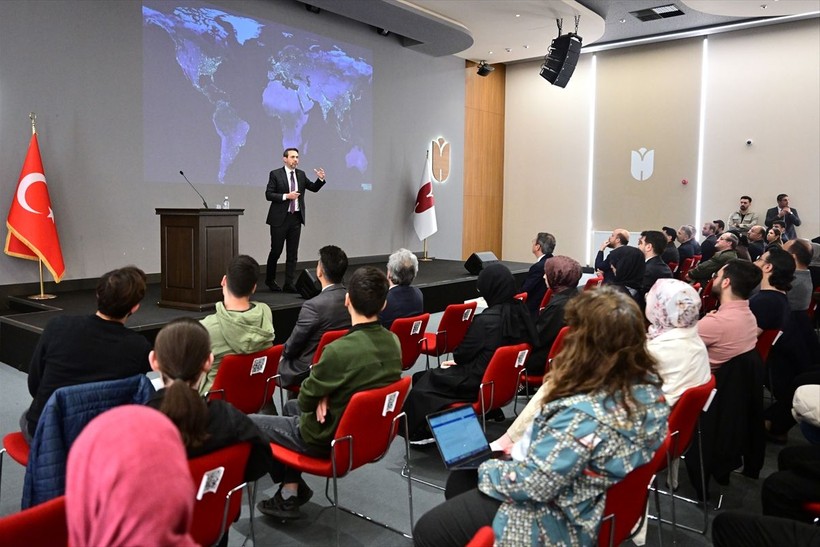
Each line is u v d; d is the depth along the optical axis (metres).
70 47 6.36
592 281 5.56
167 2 7.17
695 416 2.45
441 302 7.93
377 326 2.50
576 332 1.58
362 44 9.66
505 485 1.53
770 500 2.19
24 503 1.94
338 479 3.18
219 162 7.81
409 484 2.64
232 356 2.78
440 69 11.22
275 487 3.05
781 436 3.74
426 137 11.02
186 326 1.72
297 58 8.69
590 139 12.03
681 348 2.50
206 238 5.24
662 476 3.28
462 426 1.97
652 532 2.71
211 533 1.77
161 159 7.21
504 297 3.30
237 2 7.90
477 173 12.33
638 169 11.59
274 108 8.42
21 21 5.99
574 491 1.51
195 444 1.56
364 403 2.27
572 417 1.49
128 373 2.25
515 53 11.37
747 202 10.26
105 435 0.78
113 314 2.29
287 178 6.55
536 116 12.59
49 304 5.70
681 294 2.51
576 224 12.30
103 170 6.70
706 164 10.94
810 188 10.05
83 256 6.59
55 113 6.29
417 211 10.58
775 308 3.43
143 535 0.73
